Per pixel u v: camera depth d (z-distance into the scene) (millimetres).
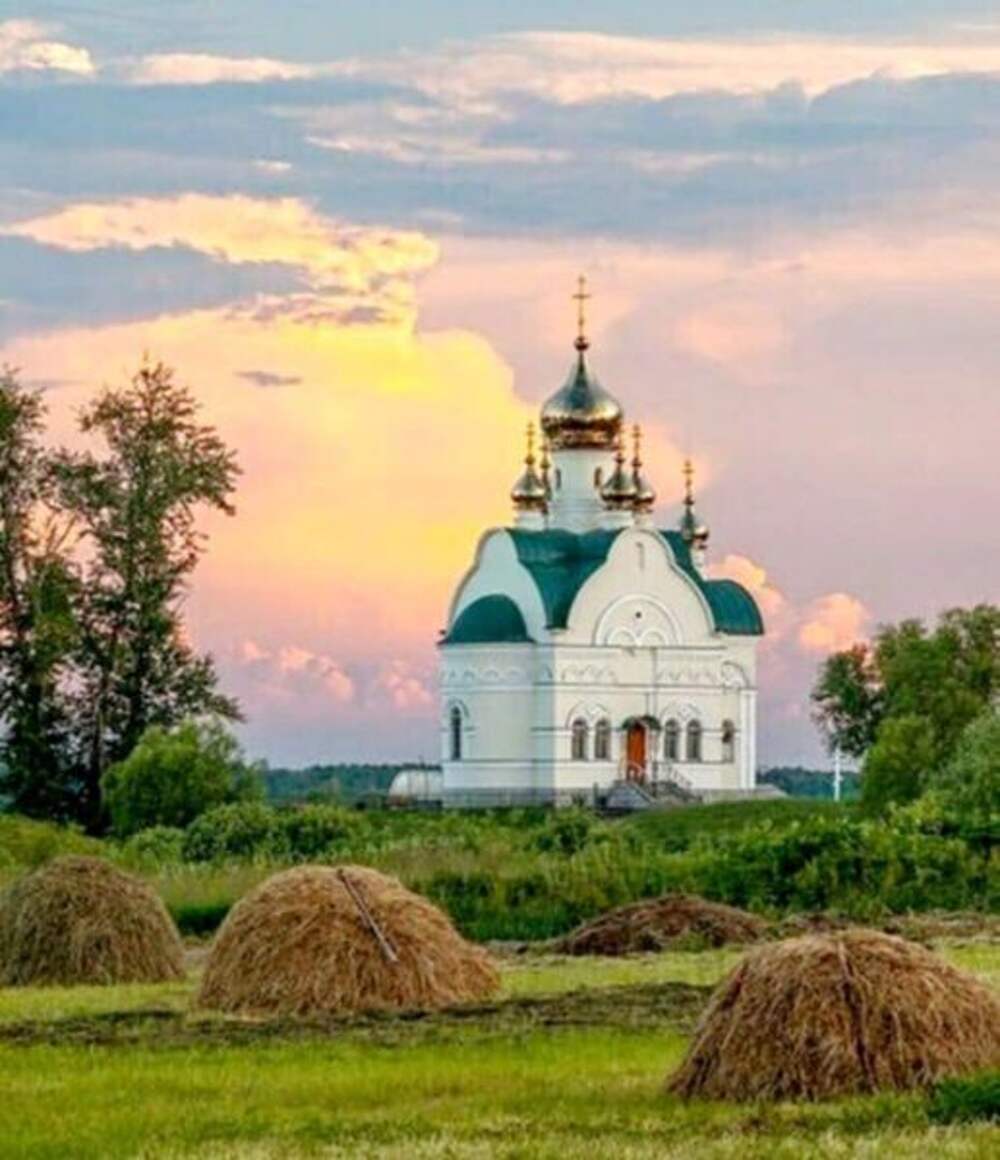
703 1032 63938
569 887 129750
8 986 96000
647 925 110875
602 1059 70562
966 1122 58031
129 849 180625
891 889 129125
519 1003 83500
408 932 84438
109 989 93188
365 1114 61188
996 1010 64000
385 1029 77938
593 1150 55031
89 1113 61781
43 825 188375
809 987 63125
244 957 83750
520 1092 64312
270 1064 70625
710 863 132000
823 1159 53812
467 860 144375
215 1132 58844
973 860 131375
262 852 170750
